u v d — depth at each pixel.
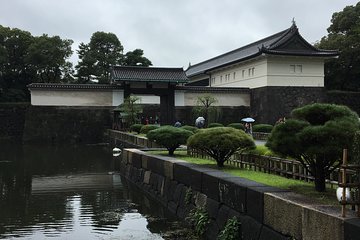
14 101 51.78
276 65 39.88
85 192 15.96
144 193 15.76
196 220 10.19
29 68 54.66
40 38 54.38
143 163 17.11
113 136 36.53
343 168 5.72
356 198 6.14
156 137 16.84
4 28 52.91
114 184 17.91
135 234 10.12
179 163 12.76
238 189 8.33
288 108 39.91
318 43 50.44
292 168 9.97
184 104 42.06
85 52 64.19
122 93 40.94
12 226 10.95
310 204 6.39
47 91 39.38
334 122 7.39
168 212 12.55
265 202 7.29
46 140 38.94
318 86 40.84
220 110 41.53
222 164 12.67
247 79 43.53
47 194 15.54
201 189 10.46
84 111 40.12
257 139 30.73
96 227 10.83
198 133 12.55
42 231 10.45
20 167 23.22
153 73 41.59
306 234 6.11
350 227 5.20
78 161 26.11
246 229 7.92
